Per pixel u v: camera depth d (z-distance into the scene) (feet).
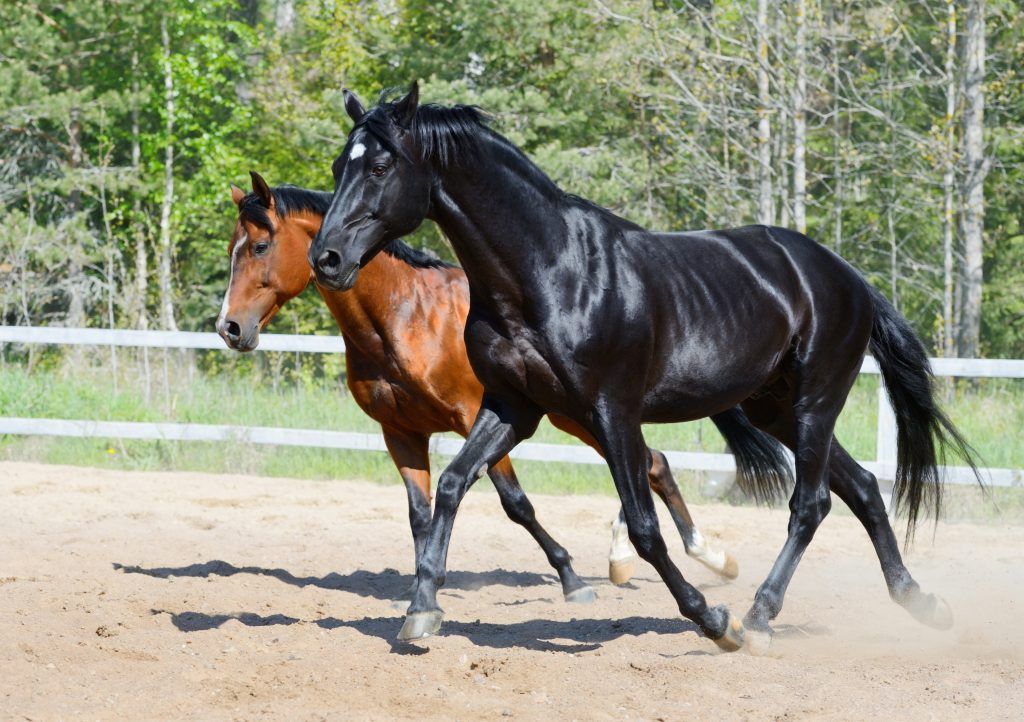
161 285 108.06
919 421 27.35
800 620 26.45
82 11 107.14
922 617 24.93
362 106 22.04
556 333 20.94
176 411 56.70
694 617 21.49
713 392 23.36
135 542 35.68
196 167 122.83
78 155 110.93
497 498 45.62
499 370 21.53
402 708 18.61
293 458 52.01
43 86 107.55
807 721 17.61
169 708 18.51
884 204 93.56
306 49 115.85
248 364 94.53
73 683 19.62
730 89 83.15
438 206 21.01
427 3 102.42
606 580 31.96
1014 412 54.03
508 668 20.53
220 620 25.34
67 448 54.60
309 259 20.26
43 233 103.24
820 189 107.96
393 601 27.63
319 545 36.35
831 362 25.38
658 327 22.04
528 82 100.37
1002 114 100.99
